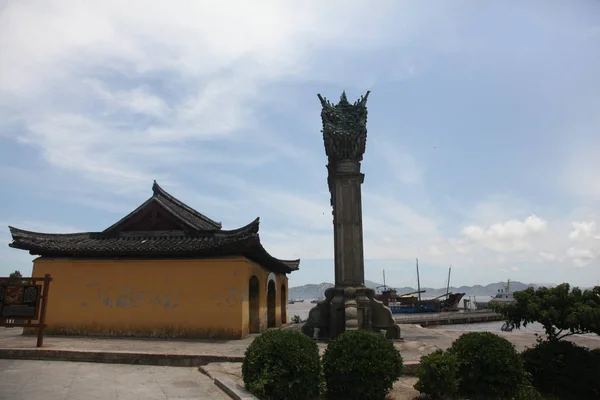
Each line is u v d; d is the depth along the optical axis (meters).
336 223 17.23
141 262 17.81
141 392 8.63
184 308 17.08
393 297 78.69
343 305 16.22
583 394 10.22
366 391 8.48
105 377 9.95
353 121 17.77
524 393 9.22
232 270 17.09
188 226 19.05
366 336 9.02
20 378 9.62
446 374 8.77
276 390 8.13
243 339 16.47
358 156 17.80
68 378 9.71
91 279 17.95
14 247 17.94
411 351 13.28
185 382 9.63
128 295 17.59
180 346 14.16
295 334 9.01
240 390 8.45
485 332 10.28
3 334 17.80
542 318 10.70
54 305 17.86
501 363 9.26
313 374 8.48
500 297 83.69
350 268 16.84
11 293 13.04
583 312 9.99
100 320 17.50
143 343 14.98
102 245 18.25
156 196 20.27
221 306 16.84
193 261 17.45
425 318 55.38
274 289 23.48
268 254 18.48
